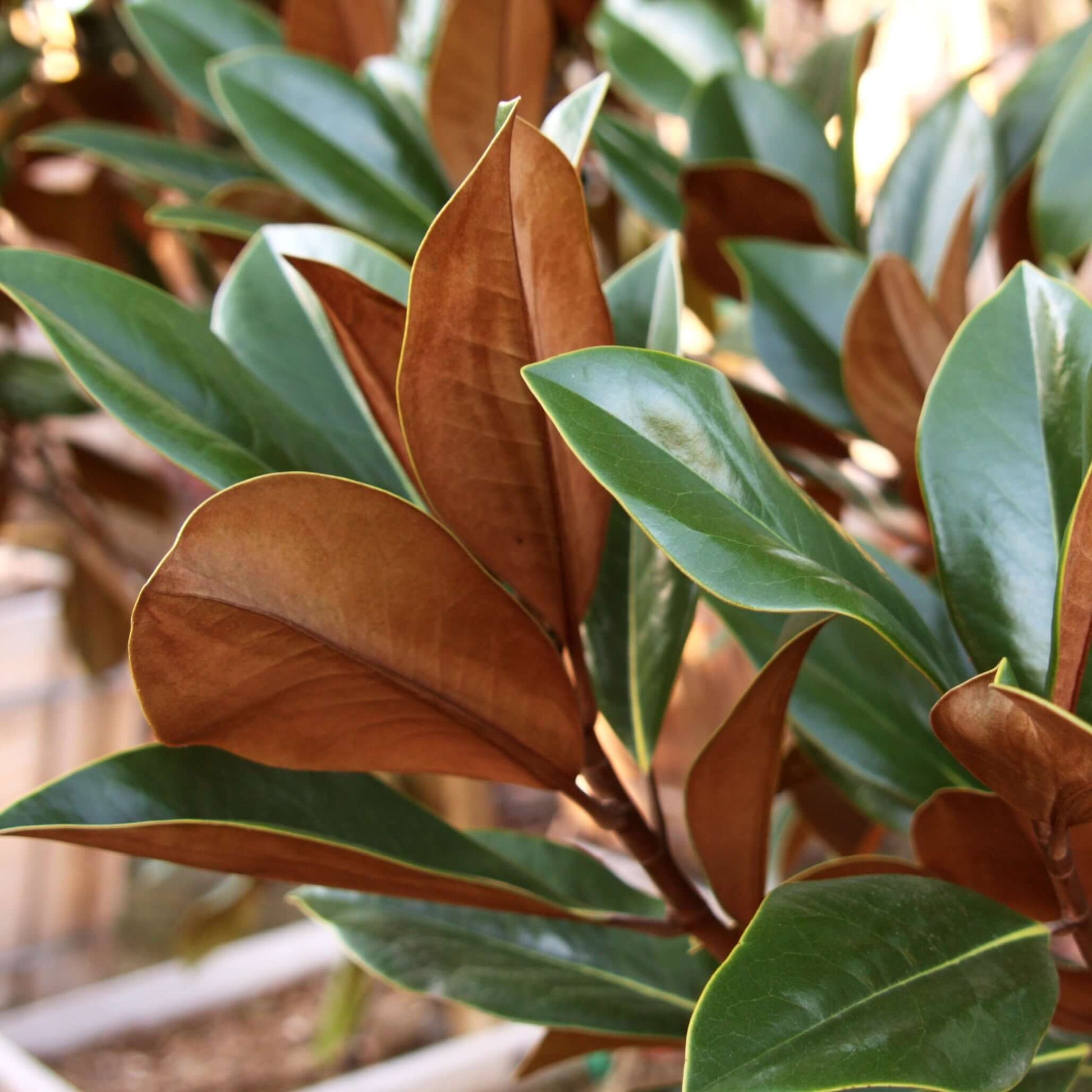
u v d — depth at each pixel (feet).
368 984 6.79
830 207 3.63
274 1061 8.05
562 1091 7.04
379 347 2.59
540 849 3.11
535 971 2.99
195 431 2.57
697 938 2.73
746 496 2.40
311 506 2.36
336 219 3.38
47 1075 6.21
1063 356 2.60
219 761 2.66
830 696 2.87
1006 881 2.69
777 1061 2.29
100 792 2.60
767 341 3.31
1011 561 2.56
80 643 6.82
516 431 2.48
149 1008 8.53
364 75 3.61
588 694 2.63
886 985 2.36
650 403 2.40
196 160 3.91
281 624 2.41
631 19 4.25
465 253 2.37
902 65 7.81
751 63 4.67
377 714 2.52
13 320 6.00
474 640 2.49
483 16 3.16
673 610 2.85
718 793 2.61
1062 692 2.38
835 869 2.72
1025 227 3.54
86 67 5.81
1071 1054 2.68
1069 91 3.44
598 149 3.77
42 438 6.17
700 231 3.54
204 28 4.03
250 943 9.51
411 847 2.70
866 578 2.45
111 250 5.69
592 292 2.48
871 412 3.08
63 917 9.16
